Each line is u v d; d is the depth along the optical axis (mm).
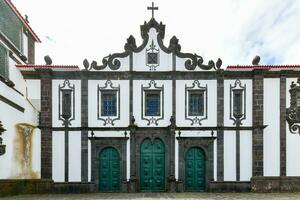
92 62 21891
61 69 21625
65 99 21766
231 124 21719
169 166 21391
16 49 21875
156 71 21922
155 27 22188
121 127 21594
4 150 18203
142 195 19641
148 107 21969
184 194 20078
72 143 21484
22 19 22766
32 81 21656
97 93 21812
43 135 21281
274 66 21438
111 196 19203
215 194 20094
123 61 22016
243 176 21406
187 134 21703
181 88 21953
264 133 21500
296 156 21406
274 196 19016
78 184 21188
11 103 19328
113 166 21562
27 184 20391
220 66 21953
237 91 21875
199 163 21672
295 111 21500
